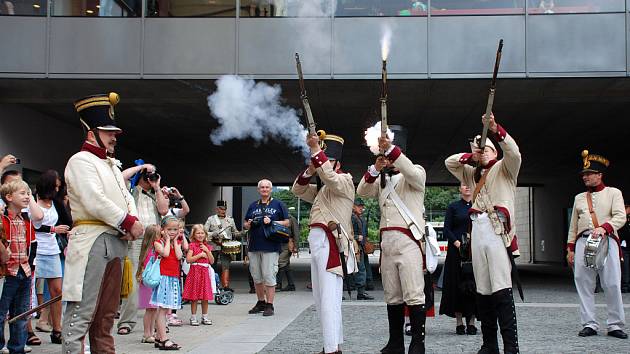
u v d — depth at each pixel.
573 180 26.41
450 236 7.69
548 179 28.36
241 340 7.24
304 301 11.78
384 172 5.98
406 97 13.07
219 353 6.41
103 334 4.83
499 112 14.46
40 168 14.39
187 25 12.00
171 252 7.02
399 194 5.98
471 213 5.92
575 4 11.70
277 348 6.69
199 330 8.25
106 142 4.93
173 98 13.14
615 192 7.98
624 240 14.15
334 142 6.36
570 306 11.04
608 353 6.52
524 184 30.27
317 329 8.12
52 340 7.14
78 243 4.73
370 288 14.48
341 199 6.03
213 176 28.03
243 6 12.02
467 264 7.52
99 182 4.77
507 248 5.71
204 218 29.64
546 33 11.71
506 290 5.66
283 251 14.23
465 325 8.06
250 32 11.99
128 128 16.36
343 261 5.91
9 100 12.95
